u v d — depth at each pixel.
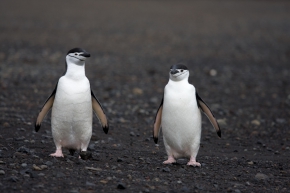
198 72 65.44
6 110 37.69
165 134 25.28
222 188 21.92
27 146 27.84
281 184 23.27
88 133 25.00
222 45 90.38
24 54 71.25
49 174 21.45
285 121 40.97
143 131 34.84
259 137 35.09
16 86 48.81
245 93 53.72
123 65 68.44
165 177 22.94
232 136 35.00
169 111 24.64
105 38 94.06
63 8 146.75
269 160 28.48
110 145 30.05
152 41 92.94
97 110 26.02
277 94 53.84
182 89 24.62
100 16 131.25
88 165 23.84
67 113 24.16
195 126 24.84
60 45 82.62
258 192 21.72
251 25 120.38
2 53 70.81
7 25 103.81
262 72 67.31
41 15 126.00
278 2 191.62
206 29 112.31
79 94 24.06
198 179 23.11
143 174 23.16
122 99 46.97
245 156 29.39
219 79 61.25
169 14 143.88
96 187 20.39
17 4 149.25
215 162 27.30
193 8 165.75
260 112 44.56
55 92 25.03
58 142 25.05
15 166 22.28
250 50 85.75
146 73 63.38
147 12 147.25
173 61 73.56
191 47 87.44
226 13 150.38
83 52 23.95
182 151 25.56
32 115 36.78
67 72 24.27
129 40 93.19
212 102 48.06
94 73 61.25
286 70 69.31
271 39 98.81
